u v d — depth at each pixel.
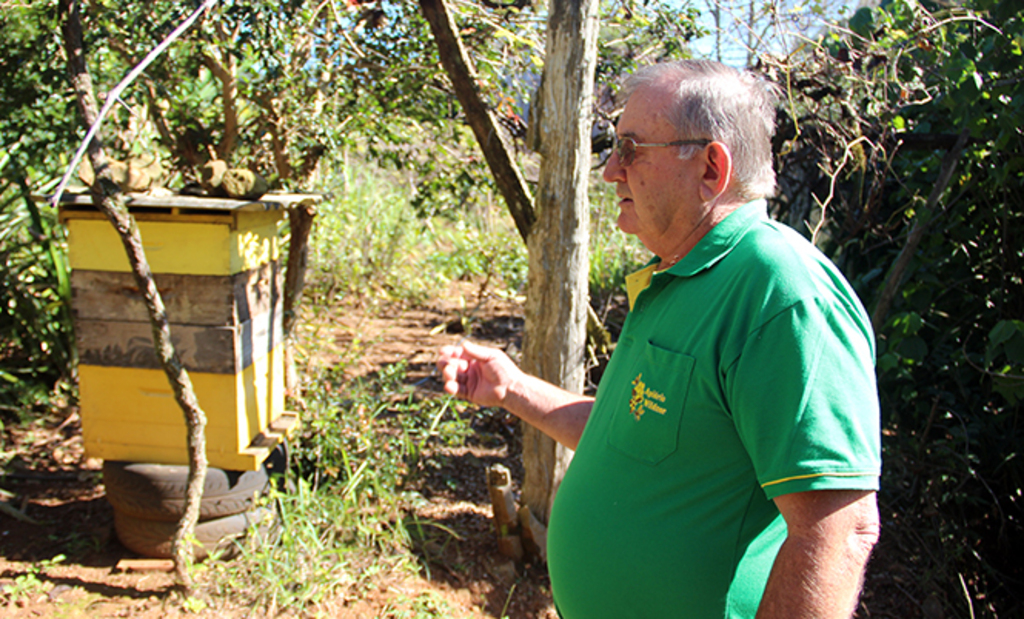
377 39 3.37
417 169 4.00
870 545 1.08
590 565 1.42
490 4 3.43
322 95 3.33
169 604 2.66
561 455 3.07
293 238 3.41
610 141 3.64
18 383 4.20
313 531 2.89
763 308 1.16
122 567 2.86
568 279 2.88
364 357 5.16
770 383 1.12
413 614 2.71
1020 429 3.49
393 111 3.66
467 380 1.93
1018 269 3.54
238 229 2.67
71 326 4.31
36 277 4.44
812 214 4.28
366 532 3.01
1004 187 3.38
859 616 3.07
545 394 1.90
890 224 4.02
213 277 2.64
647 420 1.32
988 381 3.54
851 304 1.20
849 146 3.23
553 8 2.67
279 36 2.81
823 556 1.06
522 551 3.14
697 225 1.40
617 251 6.51
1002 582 3.24
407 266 7.31
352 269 6.70
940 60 3.21
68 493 3.49
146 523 2.86
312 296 5.96
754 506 1.23
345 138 3.51
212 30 2.87
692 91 1.35
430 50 3.39
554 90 2.73
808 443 1.07
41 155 3.49
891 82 3.37
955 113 3.09
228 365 2.70
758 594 1.24
